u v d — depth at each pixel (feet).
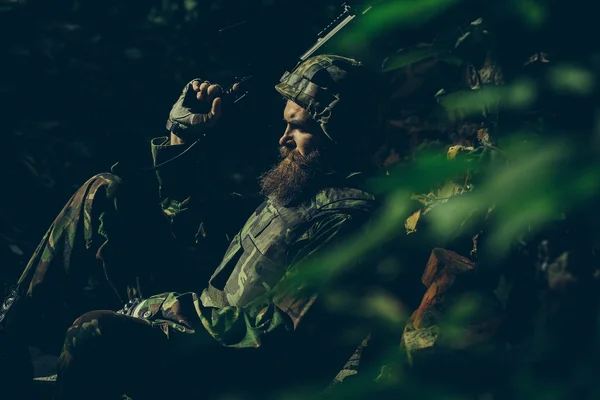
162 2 19.42
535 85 4.43
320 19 17.53
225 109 10.45
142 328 8.86
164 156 10.58
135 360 8.74
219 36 18.34
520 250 5.80
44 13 18.86
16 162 17.34
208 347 8.82
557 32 4.82
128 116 18.83
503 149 4.75
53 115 18.29
